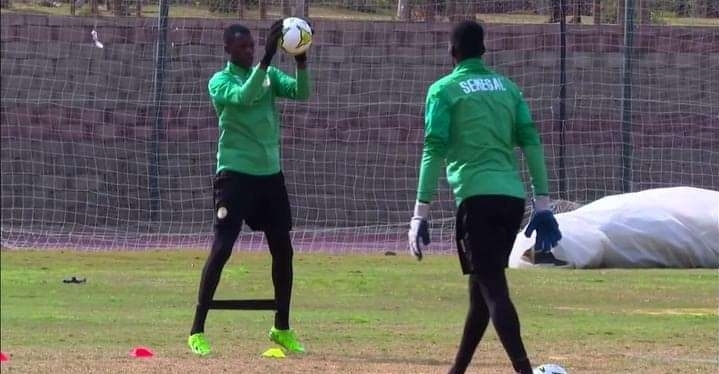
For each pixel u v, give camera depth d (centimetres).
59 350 3384
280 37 3105
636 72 7844
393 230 8100
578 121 7962
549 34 8044
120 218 8456
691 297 5069
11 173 8625
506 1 8150
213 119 8388
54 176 8600
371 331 3922
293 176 8394
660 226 6425
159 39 8300
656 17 7869
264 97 3194
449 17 8288
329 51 8394
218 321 4244
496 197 2470
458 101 2498
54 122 8638
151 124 8481
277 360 3184
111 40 8625
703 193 6706
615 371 3047
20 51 8731
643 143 7831
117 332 3878
